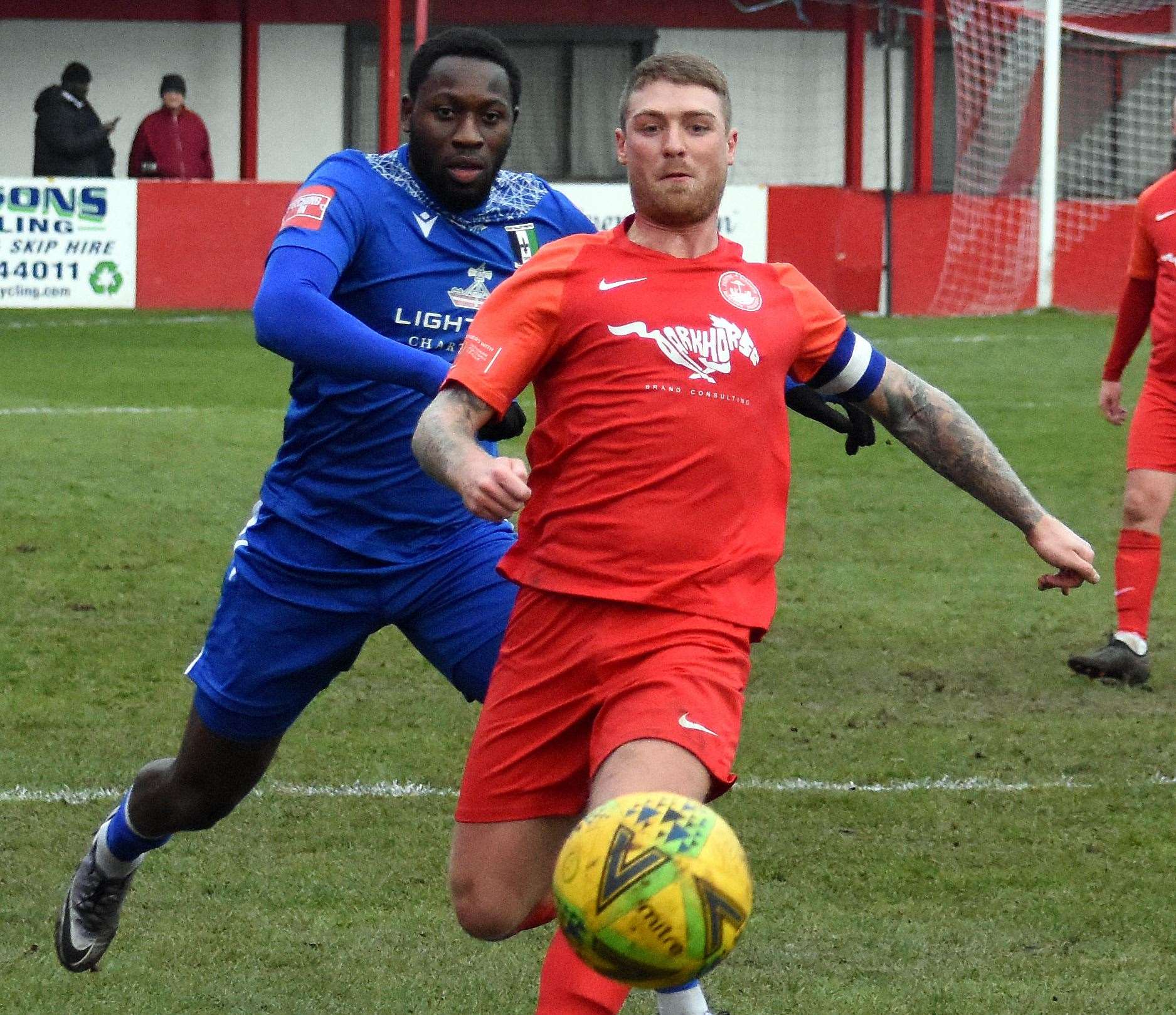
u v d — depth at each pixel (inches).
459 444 339.9
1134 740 651.5
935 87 3011.8
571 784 358.0
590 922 279.6
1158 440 732.7
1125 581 735.7
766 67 2952.8
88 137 2174.0
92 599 846.5
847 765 616.4
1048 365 1779.0
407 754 624.4
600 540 348.8
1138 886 502.9
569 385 355.9
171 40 2800.2
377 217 434.9
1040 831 549.6
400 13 2596.0
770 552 357.1
